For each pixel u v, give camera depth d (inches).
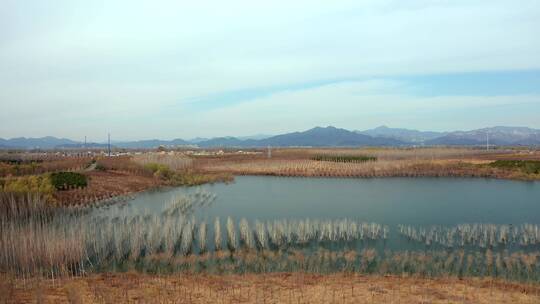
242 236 1024.2
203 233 996.6
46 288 605.9
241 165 3147.1
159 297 572.7
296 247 964.6
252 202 1675.7
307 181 2428.6
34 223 1019.9
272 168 2898.6
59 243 788.6
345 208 1533.0
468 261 852.6
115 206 1521.9
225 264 818.2
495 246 980.6
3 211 1075.9
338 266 814.5
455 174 2598.4
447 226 1216.8
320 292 606.5
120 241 900.6
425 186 2167.8
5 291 552.7
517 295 603.2
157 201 1678.2
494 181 2346.2
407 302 558.3
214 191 2018.9
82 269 768.9
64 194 1525.6
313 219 1307.8
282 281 674.2
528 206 1562.5
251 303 553.3
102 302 546.0
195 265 816.9
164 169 2388.0
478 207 1545.3
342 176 2637.8
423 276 740.0
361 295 591.8
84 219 1221.7
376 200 1718.8
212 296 582.9
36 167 2155.5
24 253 733.3
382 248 961.5
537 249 951.0
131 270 772.6
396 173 2632.9
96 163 2760.8
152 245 915.4
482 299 578.6
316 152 5162.4
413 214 1417.3
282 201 1700.3
